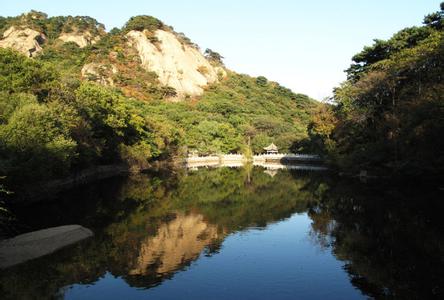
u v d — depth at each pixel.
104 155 68.06
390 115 50.75
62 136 41.91
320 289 19.38
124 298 18.45
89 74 145.25
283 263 23.11
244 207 41.28
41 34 182.88
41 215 34.19
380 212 35.25
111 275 21.20
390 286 19.52
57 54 166.62
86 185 54.25
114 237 28.62
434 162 41.56
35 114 39.09
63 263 22.95
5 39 171.75
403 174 50.59
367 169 60.06
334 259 23.77
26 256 23.67
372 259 23.47
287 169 90.38
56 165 41.09
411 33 64.69
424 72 50.09
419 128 40.72
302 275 21.22
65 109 49.19
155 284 20.16
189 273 21.59
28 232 28.14
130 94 146.12
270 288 19.56
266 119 145.38
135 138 79.25
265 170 87.94
